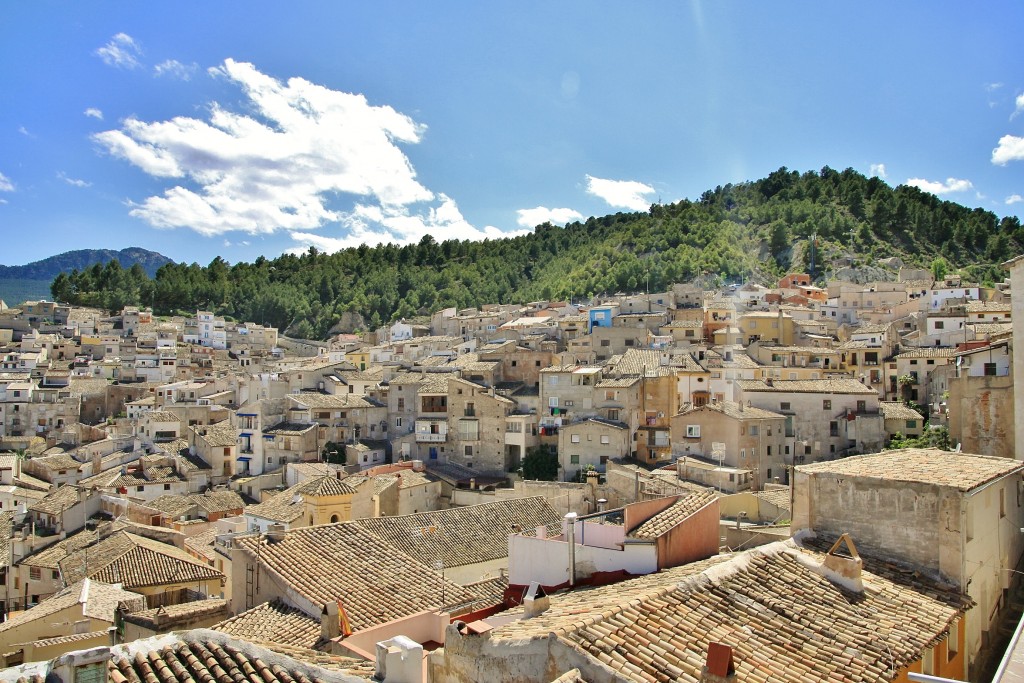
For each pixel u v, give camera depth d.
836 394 81.69
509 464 91.50
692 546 25.16
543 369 92.69
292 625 27.86
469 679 17.80
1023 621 17.22
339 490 53.56
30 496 82.31
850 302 145.50
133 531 63.16
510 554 26.03
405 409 101.94
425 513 48.50
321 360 152.50
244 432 96.81
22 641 39.84
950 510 22.52
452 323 173.38
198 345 184.88
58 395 135.75
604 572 24.33
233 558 33.84
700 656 16.11
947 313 113.00
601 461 81.75
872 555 23.84
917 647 18.52
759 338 123.06
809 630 18.45
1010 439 40.62
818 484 25.23
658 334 123.50
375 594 30.61
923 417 84.19
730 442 72.88
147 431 107.31
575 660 15.44
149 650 16.48
